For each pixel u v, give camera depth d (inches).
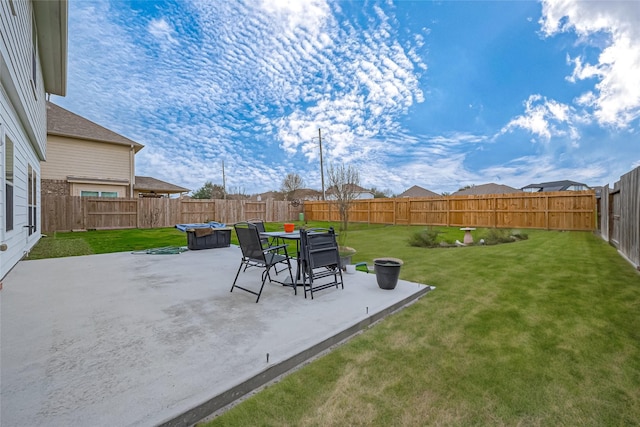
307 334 100.4
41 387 71.2
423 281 176.6
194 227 302.2
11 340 95.6
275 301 135.2
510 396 73.7
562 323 115.5
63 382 73.2
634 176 213.8
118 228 547.2
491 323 116.2
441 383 78.7
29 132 254.7
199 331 102.8
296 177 1560.0
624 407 70.1
